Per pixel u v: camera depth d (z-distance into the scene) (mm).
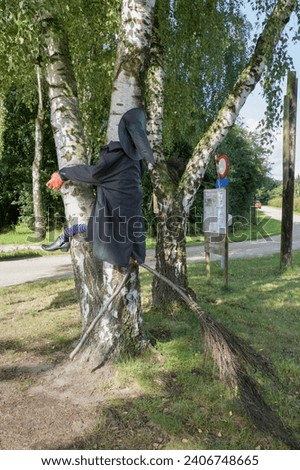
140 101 4586
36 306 7793
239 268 12352
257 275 11133
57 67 4832
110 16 6621
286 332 6176
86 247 4738
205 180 24312
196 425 3705
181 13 7930
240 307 7461
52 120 4879
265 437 3570
